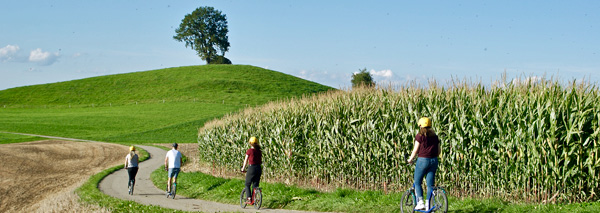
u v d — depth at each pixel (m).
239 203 14.20
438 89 13.02
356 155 14.52
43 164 36.28
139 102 103.75
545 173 10.27
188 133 69.75
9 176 29.66
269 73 141.50
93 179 24.30
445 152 12.12
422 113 12.73
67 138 64.00
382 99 14.51
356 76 83.00
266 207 12.89
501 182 11.08
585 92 10.66
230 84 119.56
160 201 15.75
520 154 10.56
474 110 11.55
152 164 35.44
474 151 11.53
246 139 22.69
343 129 15.05
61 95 114.50
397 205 10.62
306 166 17.41
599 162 9.85
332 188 15.48
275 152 19.11
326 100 17.89
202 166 31.67
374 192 12.34
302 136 17.95
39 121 81.25
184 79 126.81
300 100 20.17
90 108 99.81
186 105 96.94
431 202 8.82
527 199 10.63
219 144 26.81
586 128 10.34
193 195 16.97
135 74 137.50
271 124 20.17
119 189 20.28
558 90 10.80
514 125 11.00
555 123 10.07
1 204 20.42
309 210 11.83
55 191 23.27
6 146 47.38
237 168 24.19
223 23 156.88
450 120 12.16
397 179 13.32
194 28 154.12
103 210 13.38
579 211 8.78
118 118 83.81
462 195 11.79
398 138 13.14
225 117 28.22
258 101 102.44
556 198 10.27
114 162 38.47
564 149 10.06
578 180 10.19
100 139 64.31
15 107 103.38
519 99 10.91
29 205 19.95
